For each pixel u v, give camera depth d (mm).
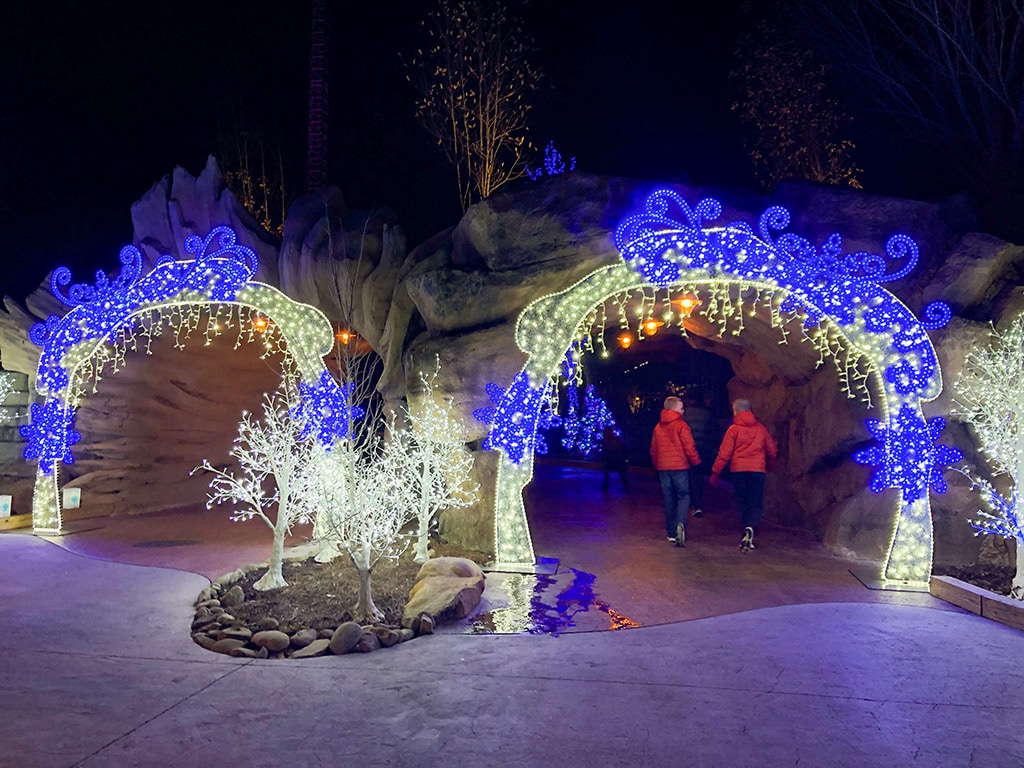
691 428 17312
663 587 7547
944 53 11594
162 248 12078
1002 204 9789
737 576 8031
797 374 10914
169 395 13359
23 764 3707
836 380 9648
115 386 12508
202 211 11711
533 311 8359
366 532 6184
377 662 5285
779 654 5496
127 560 8641
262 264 11477
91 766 3705
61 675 4969
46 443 10594
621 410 21531
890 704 4578
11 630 5949
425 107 14430
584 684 4879
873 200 8609
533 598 7094
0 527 10609
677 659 5383
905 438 7742
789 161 13430
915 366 7773
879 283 7902
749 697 4676
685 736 4113
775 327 9562
